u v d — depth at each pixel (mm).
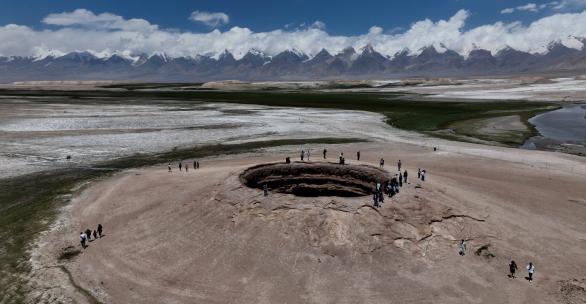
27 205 47938
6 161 67875
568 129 102188
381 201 38812
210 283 31797
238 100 186625
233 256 34688
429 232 36812
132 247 37062
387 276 32375
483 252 35781
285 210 37688
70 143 82875
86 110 139750
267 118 122625
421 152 75125
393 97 198000
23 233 40219
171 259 34938
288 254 34406
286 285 31344
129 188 52094
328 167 49844
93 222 42531
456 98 185750
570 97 174875
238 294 30453
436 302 29688
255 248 35250
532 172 60719
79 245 37750
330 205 37844
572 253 36344
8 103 160375
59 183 56281
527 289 31391
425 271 33125
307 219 36656
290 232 36031
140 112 135750
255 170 47938
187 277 32594
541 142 87562
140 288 31344
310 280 31828
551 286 31781
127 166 65750
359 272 32688
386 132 98500
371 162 66938
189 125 107875
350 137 91250
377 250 34594
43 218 43781
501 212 42344
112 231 40281
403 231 36250
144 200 46625
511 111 136875
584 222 42281
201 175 53281
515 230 39344
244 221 37906
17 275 33031
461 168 62844
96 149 78000
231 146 81938
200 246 36312
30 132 93812
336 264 33375
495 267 34125
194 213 40906
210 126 106375
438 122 114562
